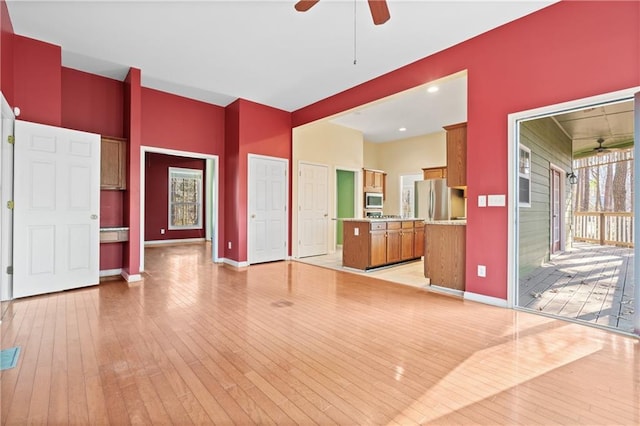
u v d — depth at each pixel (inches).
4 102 112.8
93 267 155.9
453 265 150.2
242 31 130.0
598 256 242.5
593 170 322.3
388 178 340.8
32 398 64.8
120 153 171.9
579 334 98.3
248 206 216.2
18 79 133.1
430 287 156.7
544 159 206.2
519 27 118.7
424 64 151.1
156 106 196.9
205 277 180.1
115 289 151.9
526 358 82.8
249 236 217.6
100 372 75.3
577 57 105.7
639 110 93.9
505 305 124.7
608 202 305.7
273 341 93.8
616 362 80.3
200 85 188.2
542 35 113.1
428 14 116.3
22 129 133.2
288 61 156.3
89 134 153.3
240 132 211.5
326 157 267.0
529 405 63.2
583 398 65.3
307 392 67.9
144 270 200.2
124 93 179.8
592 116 200.1
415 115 245.9
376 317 114.4
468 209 135.3
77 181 149.5
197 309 122.9
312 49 144.3
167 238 367.6
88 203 153.2
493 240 127.6
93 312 118.3
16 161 132.3
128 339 94.3
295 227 242.8
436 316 115.3
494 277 127.8
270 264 221.3
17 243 133.3
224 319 112.0
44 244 140.4
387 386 70.2
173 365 79.0
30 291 136.9
